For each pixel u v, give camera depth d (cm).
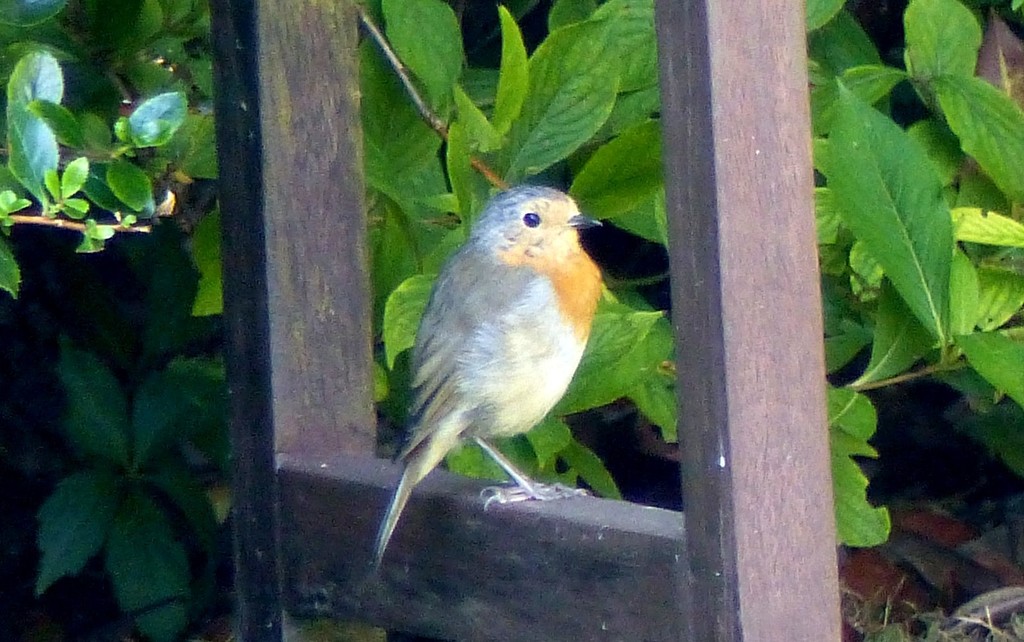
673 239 490
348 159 657
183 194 807
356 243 661
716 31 471
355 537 620
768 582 490
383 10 678
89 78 714
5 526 962
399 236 684
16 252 912
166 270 842
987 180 753
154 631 821
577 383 651
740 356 481
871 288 730
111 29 729
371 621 622
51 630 933
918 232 627
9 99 504
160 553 802
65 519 791
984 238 680
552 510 562
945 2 736
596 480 698
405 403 725
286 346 642
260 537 655
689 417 493
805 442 495
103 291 903
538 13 862
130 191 505
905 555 887
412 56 678
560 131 665
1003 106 712
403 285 641
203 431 822
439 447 620
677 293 491
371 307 673
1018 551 886
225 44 639
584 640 548
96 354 900
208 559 857
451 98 691
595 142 718
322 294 652
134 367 888
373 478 616
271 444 645
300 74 641
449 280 637
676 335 495
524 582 566
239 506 662
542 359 624
